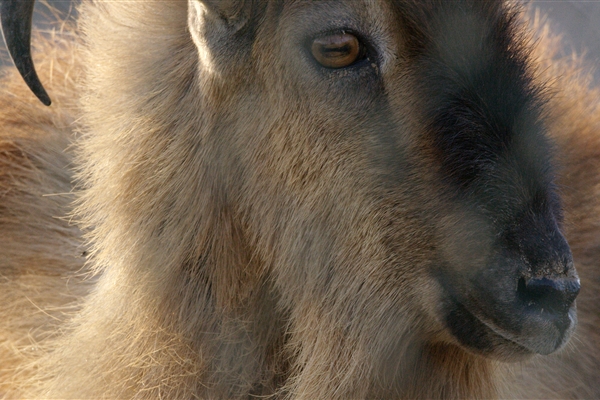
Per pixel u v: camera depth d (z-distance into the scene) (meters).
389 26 6.32
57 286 9.55
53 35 12.31
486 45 6.42
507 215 6.19
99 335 7.83
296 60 6.53
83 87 9.13
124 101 7.63
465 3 6.39
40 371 8.61
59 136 10.60
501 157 6.26
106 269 8.13
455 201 6.35
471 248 6.31
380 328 7.02
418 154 6.46
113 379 7.68
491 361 7.73
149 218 7.40
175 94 7.32
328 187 6.78
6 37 6.66
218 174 7.15
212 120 7.04
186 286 7.42
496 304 6.25
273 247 7.17
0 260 9.95
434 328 6.97
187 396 7.47
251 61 6.78
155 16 7.71
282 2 6.50
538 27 13.55
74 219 9.99
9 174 10.41
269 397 7.63
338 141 6.63
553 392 9.30
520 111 6.41
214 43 6.75
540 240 6.13
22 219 10.15
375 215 6.69
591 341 10.01
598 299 10.07
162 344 7.50
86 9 9.28
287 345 7.48
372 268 6.86
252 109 6.90
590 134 10.98
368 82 6.45
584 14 16.34
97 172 7.86
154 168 7.36
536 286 6.09
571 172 10.15
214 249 7.29
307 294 7.17
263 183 7.04
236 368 7.55
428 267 6.64
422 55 6.38
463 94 6.35
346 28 6.31
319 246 7.00
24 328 9.42
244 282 7.38
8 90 11.21
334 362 7.22
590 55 15.47
